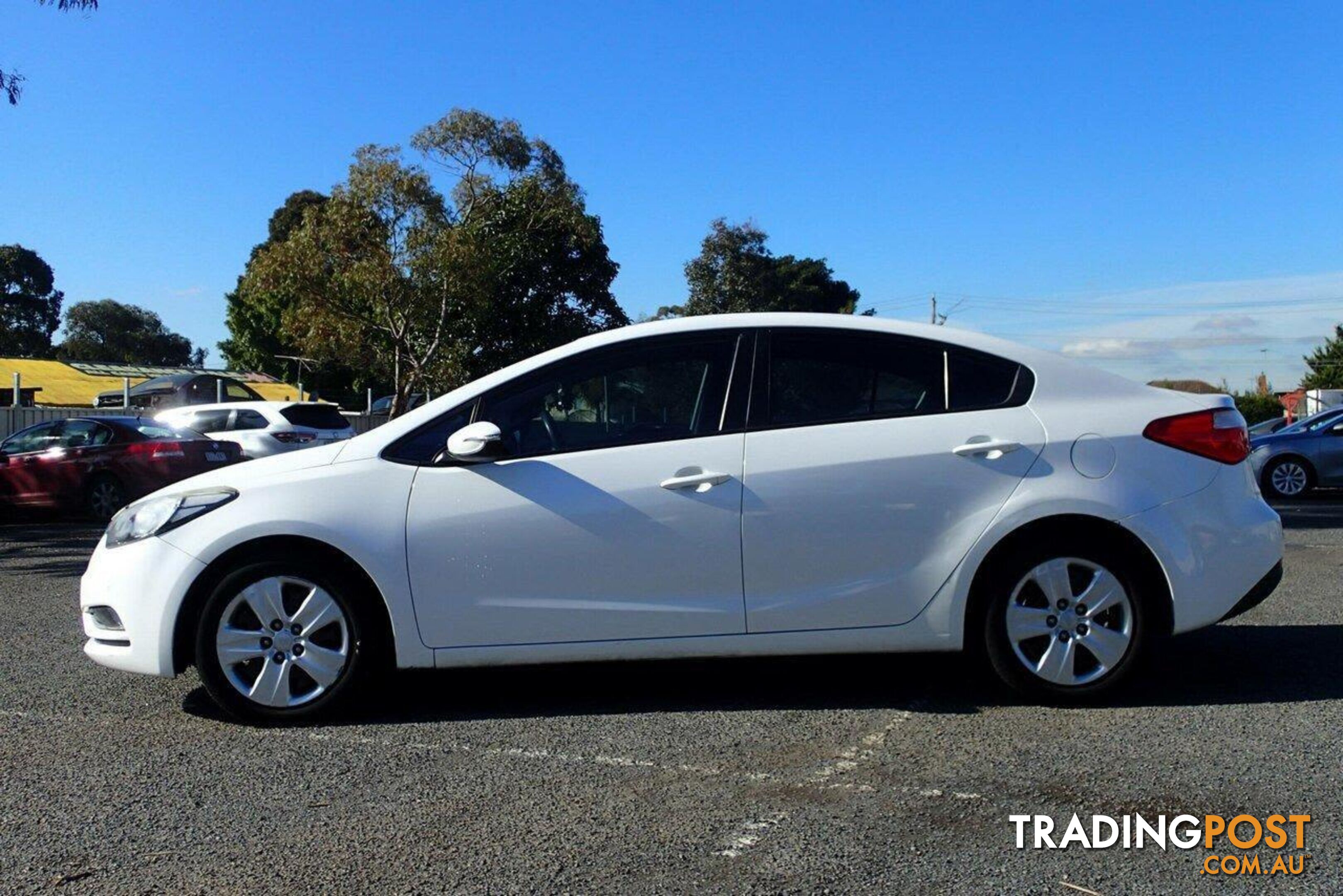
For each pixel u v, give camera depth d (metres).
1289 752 3.98
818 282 43.25
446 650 4.48
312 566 4.45
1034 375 4.68
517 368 4.71
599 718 4.54
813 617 4.50
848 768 3.91
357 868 3.16
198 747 4.25
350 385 53.50
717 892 2.98
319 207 26.41
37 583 8.66
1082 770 3.84
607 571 4.47
